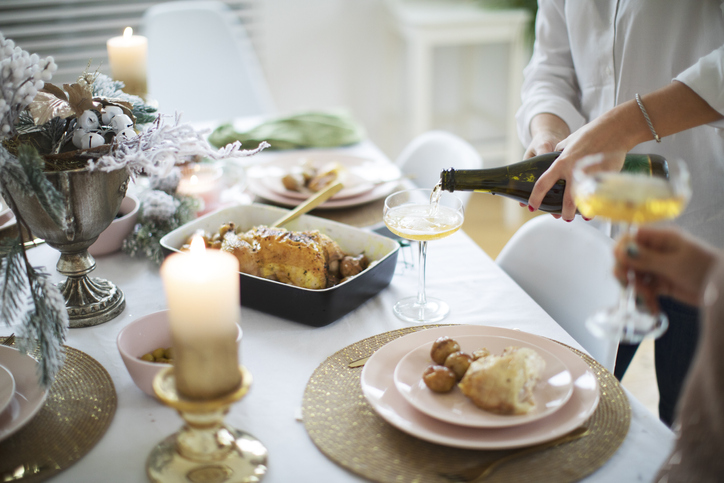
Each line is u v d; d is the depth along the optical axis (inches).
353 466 25.2
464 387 27.2
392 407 27.6
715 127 40.2
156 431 27.8
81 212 33.6
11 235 41.2
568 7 49.4
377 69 131.2
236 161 58.3
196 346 21.9
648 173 35.2
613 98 48.1
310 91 130.3
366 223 49.8
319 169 56.7
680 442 20.7
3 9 107.3
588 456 25.5
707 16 42.8
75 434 27.3
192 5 92.0
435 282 41.6
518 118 52.6
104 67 114.8
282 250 37.6
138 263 44.3
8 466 25.5
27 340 28.7
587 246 43.5
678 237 21.5
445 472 24.7
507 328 33.5
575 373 29.2
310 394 29.8
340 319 37.1
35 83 30.4
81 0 110.8
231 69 94.0
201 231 42.3
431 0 124.7
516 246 48.4
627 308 23.8
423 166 68.3
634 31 45.2
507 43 133.0
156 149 34.1
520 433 25.8
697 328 44.2
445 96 136.2
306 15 123.3
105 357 33.4
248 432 27.6
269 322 36.9
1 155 28.9
